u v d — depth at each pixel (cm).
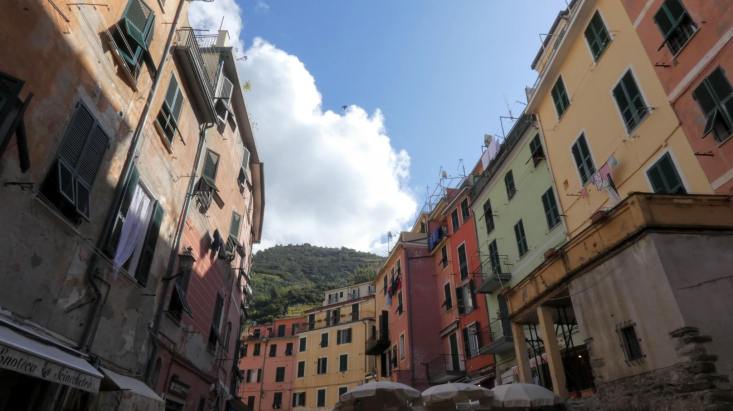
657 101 1377
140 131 1087
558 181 1906
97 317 926
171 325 1366
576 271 1120
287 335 5966
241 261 2438
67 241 834
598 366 1018
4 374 729
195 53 1378
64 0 817
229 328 2184
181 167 1410
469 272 2830
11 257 696
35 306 752
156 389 1252
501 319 2266
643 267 928
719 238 935
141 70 1106
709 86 1195
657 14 1395
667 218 943
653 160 1377
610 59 1603
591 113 1695
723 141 1141
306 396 5131
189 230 1516
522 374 1362
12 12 701
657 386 859
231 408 2305
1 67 677
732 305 862
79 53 857
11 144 685
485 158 2955
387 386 1467
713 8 1195
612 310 999
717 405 749
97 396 947
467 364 2698
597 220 1052
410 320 3322
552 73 1956
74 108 842
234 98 2008
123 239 1038
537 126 2100
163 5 1224
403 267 3578
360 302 5406
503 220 2450
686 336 816
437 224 3528
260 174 2603
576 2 1823
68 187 804
